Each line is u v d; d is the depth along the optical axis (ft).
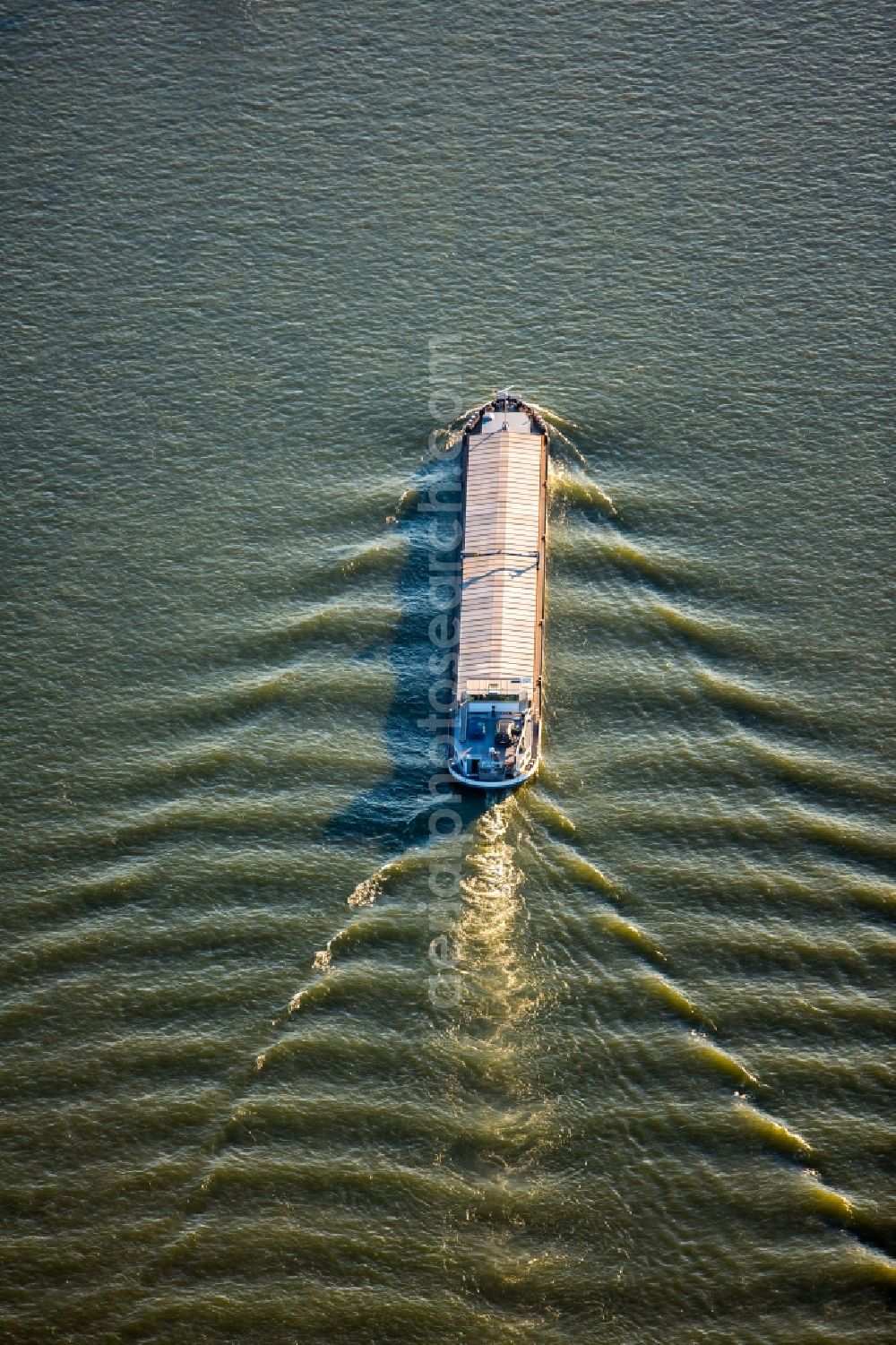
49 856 397.60
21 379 478.18
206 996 375.86
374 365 480.23
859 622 429.79
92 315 490.90
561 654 428.15
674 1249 338.75
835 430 462.19
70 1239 342.64
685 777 406.62
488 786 400.67
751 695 419.13
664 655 427.33
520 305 490.08
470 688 411.34
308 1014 372.38
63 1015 373.40
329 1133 355.77
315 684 425.69
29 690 423.23
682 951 378.73
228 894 391.86
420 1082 361.92
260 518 453.99
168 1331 330.95
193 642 432.66
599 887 389.39
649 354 478.59
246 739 416.87
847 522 446.19
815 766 407.03
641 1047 365.20
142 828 402.11
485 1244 340.80
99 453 465.06
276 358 482.28
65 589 440.86
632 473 458.50
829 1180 345.51
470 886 391.24
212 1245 341.62
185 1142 355.15
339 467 462.60
